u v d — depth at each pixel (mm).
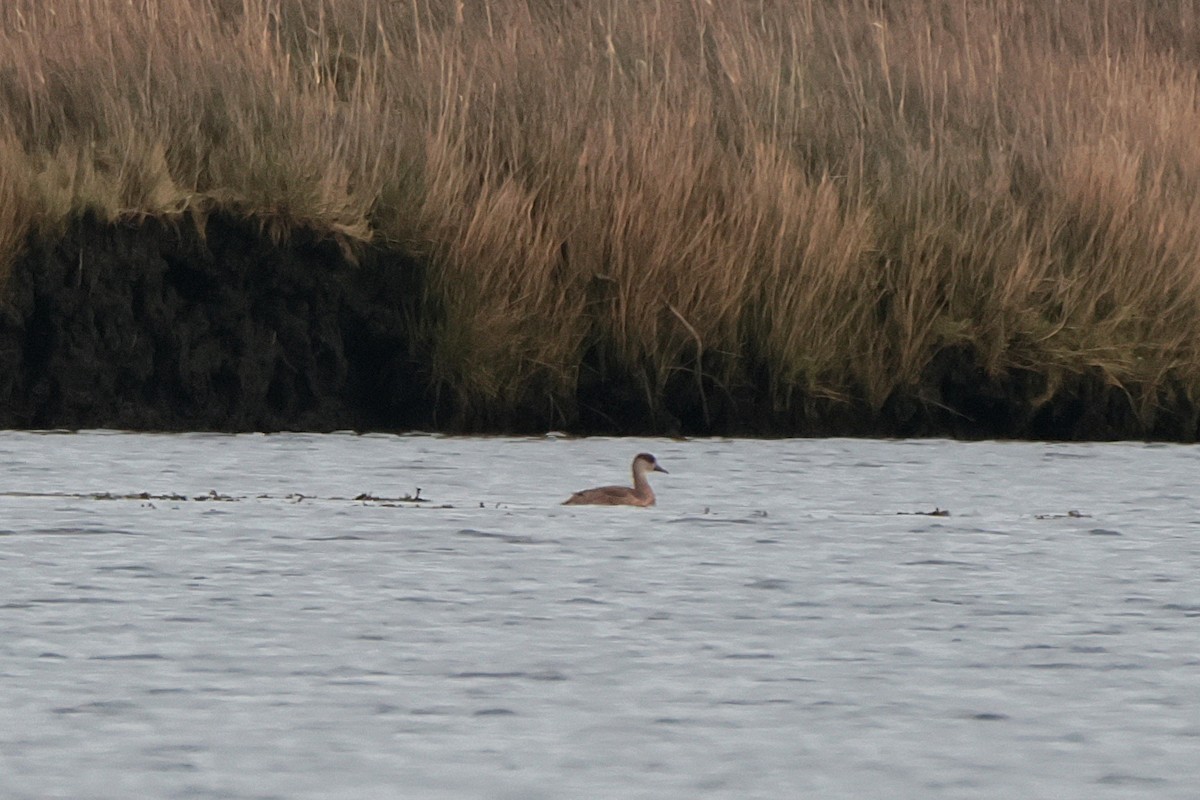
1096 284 18219
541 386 17781
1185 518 13242
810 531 12508
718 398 17844
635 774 7164
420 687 8344
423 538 11969
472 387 17750
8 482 14047
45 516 12438
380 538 11930
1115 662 8914
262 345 17859
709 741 7586
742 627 9586
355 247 17969
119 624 9406
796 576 10922
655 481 14859
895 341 18031
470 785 7008
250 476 14656
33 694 8117
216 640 9125
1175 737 7688
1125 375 18156
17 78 18062
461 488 14281
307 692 8227
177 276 17812
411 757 7332
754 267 17875
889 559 11508
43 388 17469
